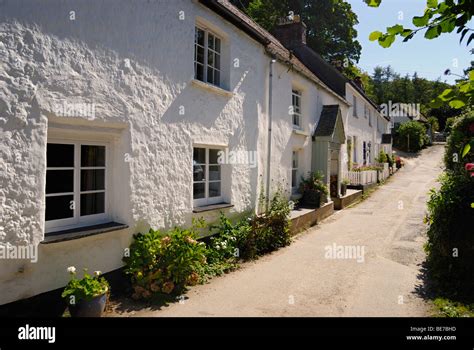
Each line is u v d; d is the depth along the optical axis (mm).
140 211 5547
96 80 4789
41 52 4113
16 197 3912
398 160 30406
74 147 4836
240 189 8430
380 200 16766
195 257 5520
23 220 3980
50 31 4207
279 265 7195
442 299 5445
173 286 5234
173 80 6211
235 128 8180
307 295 5602
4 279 3857
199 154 7320
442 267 6188
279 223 8773
